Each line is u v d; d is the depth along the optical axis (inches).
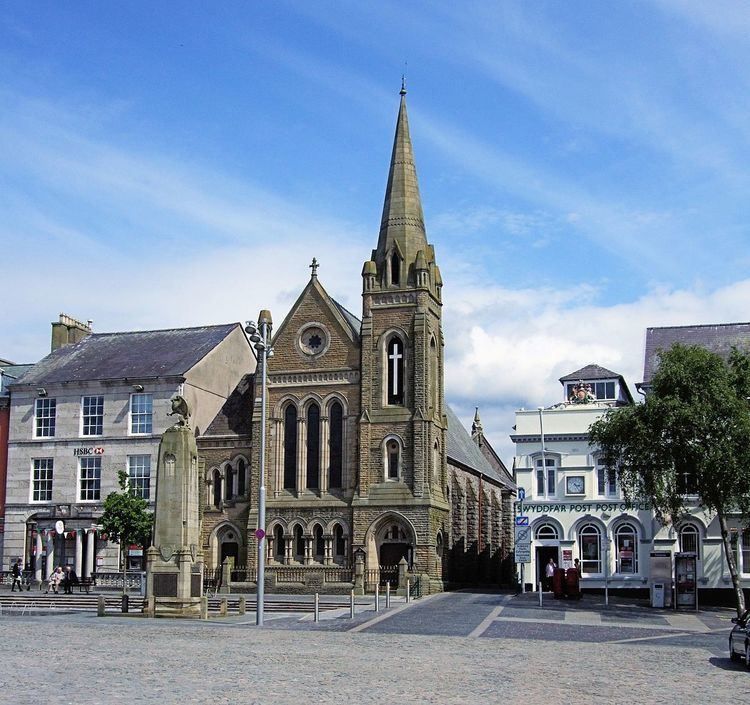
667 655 1259.8
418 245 2856.8
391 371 2778.1
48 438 2987.2
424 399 2714.1
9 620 1742.1
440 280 2920.8
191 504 1855.3
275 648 1261.1
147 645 1277.1
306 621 1766.7
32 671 976.3
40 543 2896.2
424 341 2746.1
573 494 2549.2
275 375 2856.8
